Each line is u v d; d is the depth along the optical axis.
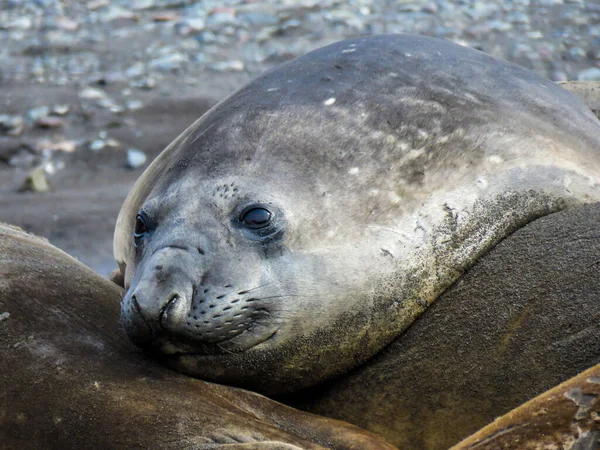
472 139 14.34
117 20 44.69
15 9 46.31
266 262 13.03
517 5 44.09
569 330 12.14
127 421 11.68
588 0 44.94
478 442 9.95
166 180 14.09
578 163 14.84
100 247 28.27
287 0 45.81
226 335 12.88
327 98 14.44
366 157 13.80
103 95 37.53
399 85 14.77
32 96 37.53
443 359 12.90
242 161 13.67
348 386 13.56
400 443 12.90
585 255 12.74
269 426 12.03
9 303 13.12
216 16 44.12
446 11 43.75
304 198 13.34
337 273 13.17
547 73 37.88
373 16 43.69
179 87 38.06
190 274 12.82
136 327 12.74
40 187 32.06
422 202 13.73
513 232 14.11
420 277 13.50
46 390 12.06
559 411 9.70
